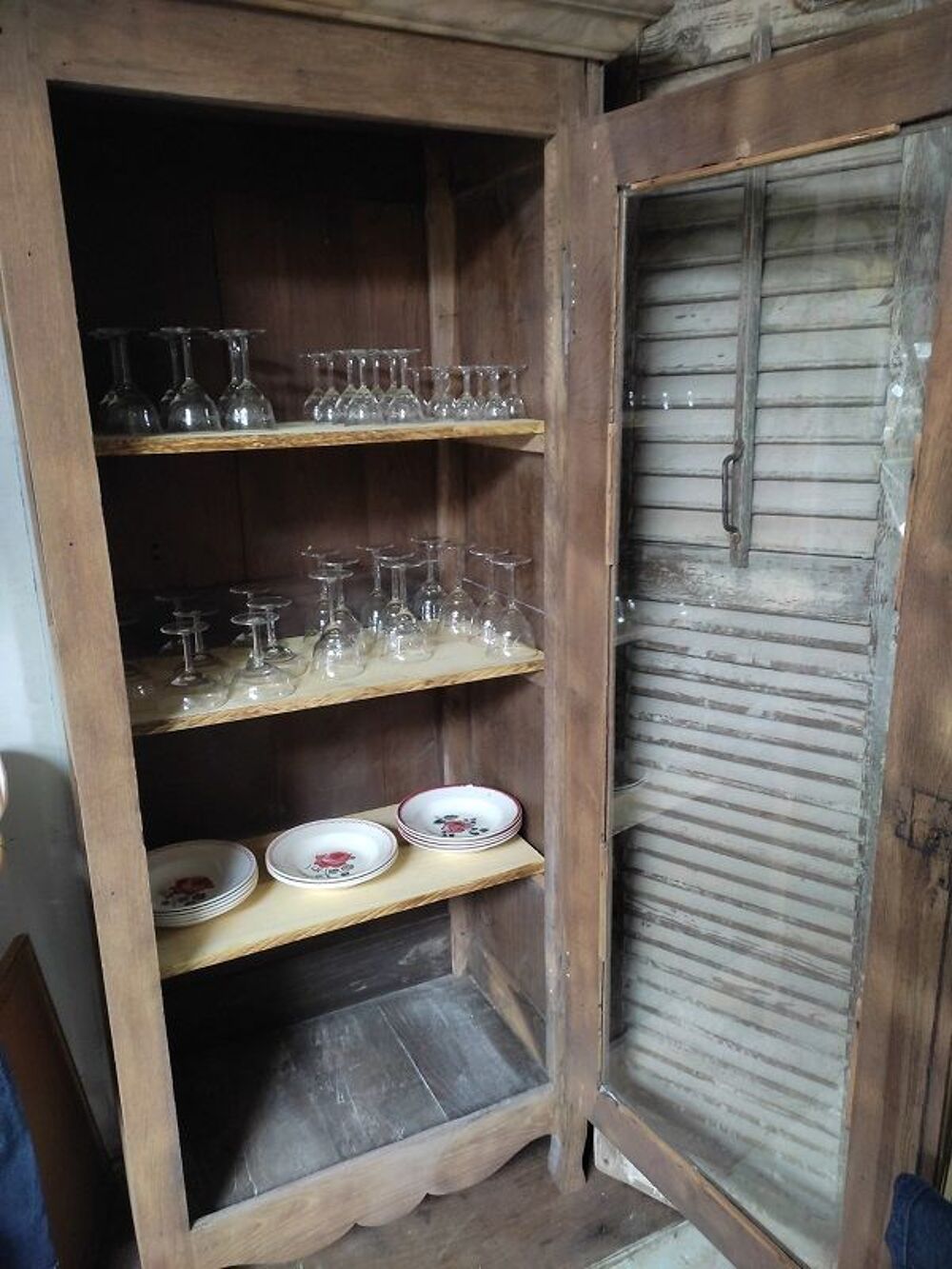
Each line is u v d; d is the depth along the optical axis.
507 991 1.89
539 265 1.42
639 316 1.31
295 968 1.92
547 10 1.16
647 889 1.58
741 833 1.45
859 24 1.19
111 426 1.24
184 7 1.04
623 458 1.33
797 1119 1.43
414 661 1.54
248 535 1.66
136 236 1.46
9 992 1.43
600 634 1.37
